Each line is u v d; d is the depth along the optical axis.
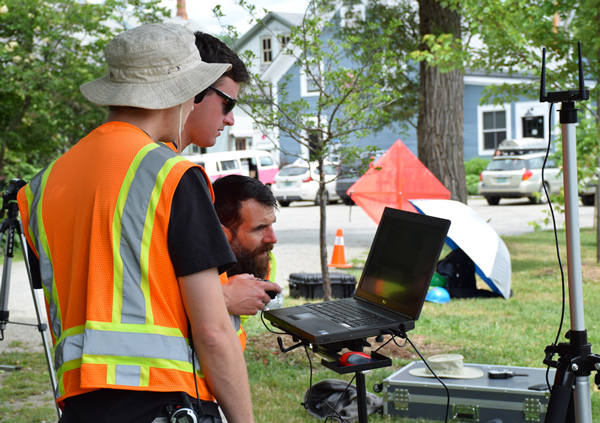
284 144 28.44
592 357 2.25
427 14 11.81
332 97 6.05
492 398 3.74
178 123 1.72
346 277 7.86
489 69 9.67
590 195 18.86
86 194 1.55
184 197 1.50
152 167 1.52
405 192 10.06
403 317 2.45
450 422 3.83
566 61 9.00
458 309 7.15
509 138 26.20
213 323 1.50
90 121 12.86
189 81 1.64
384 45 6.09
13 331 6.61
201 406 1.52
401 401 3.96
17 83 11.49
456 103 12.13
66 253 1.58
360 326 2.33
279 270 10.17
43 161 16.44
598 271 8.98
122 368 1.47
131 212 1.49
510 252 11.14
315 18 5.89
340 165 6.20
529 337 5.86
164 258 1.49
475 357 5.16
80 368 1.50
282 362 5.22
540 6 8.95
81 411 1.51
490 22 8.89
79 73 12.16
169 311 1.50
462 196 12.20
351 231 15.19
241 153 22.75
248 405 1.58
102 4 12.30
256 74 5.95
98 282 1.50
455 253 8.09
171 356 1.49
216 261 1.49
